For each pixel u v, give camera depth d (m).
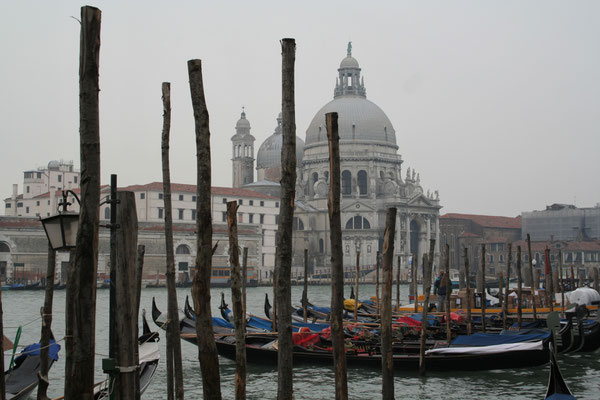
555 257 164.25
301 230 159.50
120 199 13.75
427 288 31.52
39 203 140.25
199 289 15.29
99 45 12.27
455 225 184.12
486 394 27.98
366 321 43.34
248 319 39.53
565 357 36.28
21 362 24.81
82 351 12.41
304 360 32.50
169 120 22.80
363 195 164.88
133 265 13.85
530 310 49.75
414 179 168.50
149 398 27.45
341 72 177.12
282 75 16.14
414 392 28.30
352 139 165.75
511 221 198.62
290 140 16.16
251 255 129.88
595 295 51.53
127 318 13.79
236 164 185.88
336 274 17.30
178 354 21.75
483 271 38.44
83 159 12.29
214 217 137.38
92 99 12.23
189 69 15.78
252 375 31.47
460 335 35.25
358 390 28.48
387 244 19.64
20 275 108.19
